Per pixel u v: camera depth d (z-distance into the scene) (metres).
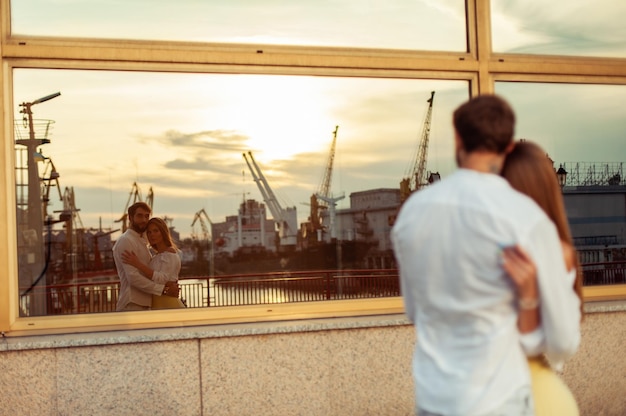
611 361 5.31
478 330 2.31
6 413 4.50
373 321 4.99
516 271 2.22
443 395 2.32
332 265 8.84
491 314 2.31
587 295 5.82
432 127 7.05
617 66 5.93
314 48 5.54
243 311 5.16
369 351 4.97
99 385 4.59
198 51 5.25
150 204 8.57
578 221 6.11
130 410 4.63
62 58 4.97
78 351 4.58
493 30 5.76
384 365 4.98
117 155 7.84
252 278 8.34
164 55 5.20
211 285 6.65
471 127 2.41
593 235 6.12
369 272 7.82
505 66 5.74
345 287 7.84
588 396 5.28
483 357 2.30
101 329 4.95
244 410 4.78
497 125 2.40
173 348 4.71
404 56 5.62
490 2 5.74
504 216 2.27
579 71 5.84
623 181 6.15
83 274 6.24
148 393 4.65
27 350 4.53
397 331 5.02
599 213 6.14
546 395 2.50
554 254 2.28
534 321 2.36
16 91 5.26
